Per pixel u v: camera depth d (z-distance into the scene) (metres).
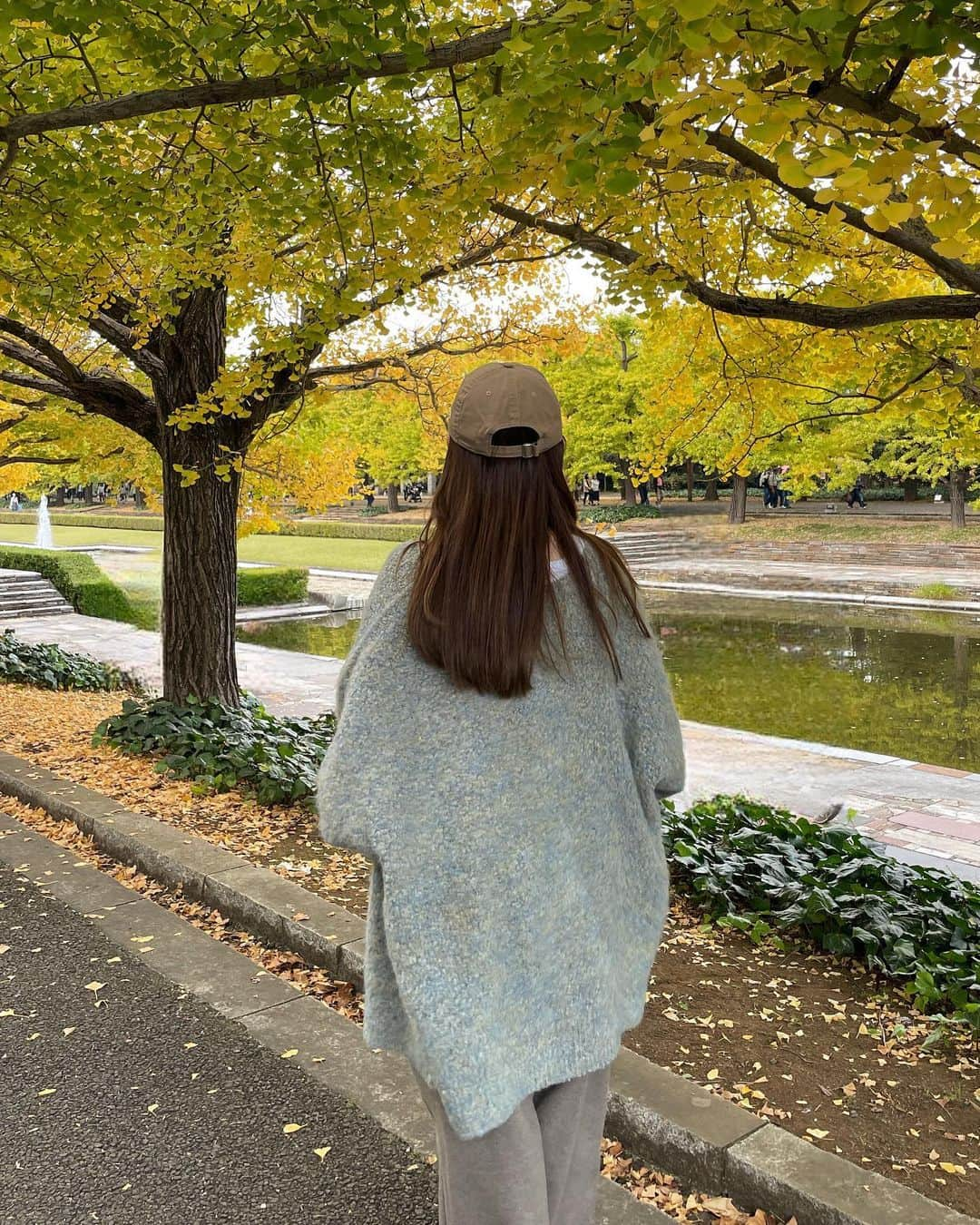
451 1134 1.31
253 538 40.28
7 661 10.80
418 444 36.38
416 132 3.84
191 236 4.48
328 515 50.44
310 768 5.80
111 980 3.28
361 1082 2.67
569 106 2.67
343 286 4.47
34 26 3.93
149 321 5.79
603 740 1.37
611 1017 1.37
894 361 4.40
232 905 3.84
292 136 3.46
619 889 1.40
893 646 14.87
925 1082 2.70
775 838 4.66
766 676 12.74
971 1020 2.99
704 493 51.69
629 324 28.42
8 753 6.32
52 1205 2.16
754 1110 2.52
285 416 6.76
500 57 2.70
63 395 6.95
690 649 14.97
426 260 4.79
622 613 1.43
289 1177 2.26
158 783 5.80
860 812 6.62
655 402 5.37
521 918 1.29
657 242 4.37
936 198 2.09
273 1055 2.80
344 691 1.40
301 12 2.73
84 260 4.73
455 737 1.30
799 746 8.54
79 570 20.42
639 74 2.23
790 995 3.29
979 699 11.20
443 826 1.28
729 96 2.11
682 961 3.56
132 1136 2.42
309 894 3.81
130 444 9.06
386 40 2.74
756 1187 2.13
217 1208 2.16
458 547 1.33
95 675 11.14
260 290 5.02
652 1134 2.32
